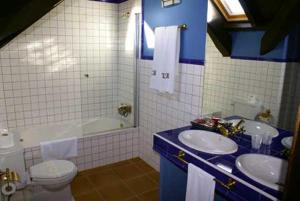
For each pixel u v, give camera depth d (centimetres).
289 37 160
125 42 344
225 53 201
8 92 295
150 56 291
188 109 243
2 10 196
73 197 248
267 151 170
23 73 301
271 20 168
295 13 155
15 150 226
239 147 178
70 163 237
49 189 225
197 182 161
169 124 272
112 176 289
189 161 170
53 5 237
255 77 185
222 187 145
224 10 194
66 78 332
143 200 247
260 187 127
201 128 214
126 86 354
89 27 336
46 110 326
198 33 220
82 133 316
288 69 164
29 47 298
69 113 345
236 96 199
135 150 337
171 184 215
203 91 223
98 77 359
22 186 232
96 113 369
